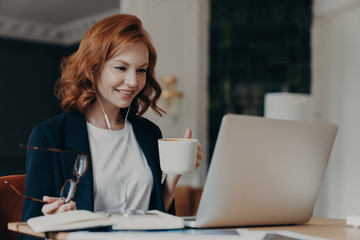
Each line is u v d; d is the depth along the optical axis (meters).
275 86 5.30
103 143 1.59
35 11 7.91
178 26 5.35
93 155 1.55
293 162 1.29
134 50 1.45
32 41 8.54
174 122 5.30
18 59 8.46
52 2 7.47
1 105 8.32
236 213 1.24
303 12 5.38
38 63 8.64
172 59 5.30
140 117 1.74
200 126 5.43
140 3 5.14
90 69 1.47
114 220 1.15
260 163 1.23
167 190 1.64
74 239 1.03
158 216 1.20
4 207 1.58
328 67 5.51
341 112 5.34
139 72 1.49
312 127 1.29
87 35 1.49
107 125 1.63
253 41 5.32
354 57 5.21
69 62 1.56
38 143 1.44
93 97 1.54
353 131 5.19
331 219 1.58
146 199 1.60
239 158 1.20
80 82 1.53
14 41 8.38
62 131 1.50
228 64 5.34
